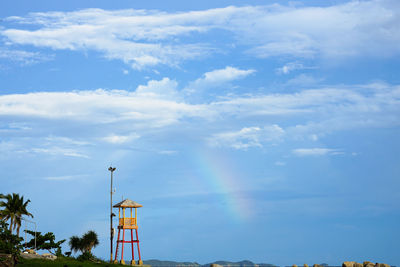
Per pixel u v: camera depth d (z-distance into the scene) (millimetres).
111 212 93688
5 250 68188
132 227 94500
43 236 100812
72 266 72375
